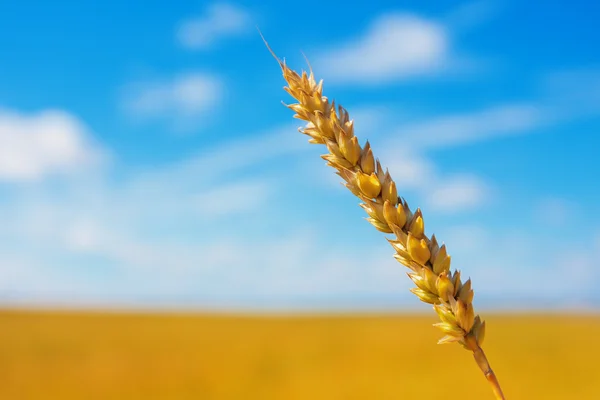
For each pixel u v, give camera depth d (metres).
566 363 24.50
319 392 21.47
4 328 44.41
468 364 25.41
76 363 28.11
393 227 1.64
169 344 35.56
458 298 1.61
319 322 52.00
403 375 23.16
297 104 1.76
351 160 1.71
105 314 63.09
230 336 40.34
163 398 21.67
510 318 54.91
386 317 59.75
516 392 19.62
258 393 21.83
